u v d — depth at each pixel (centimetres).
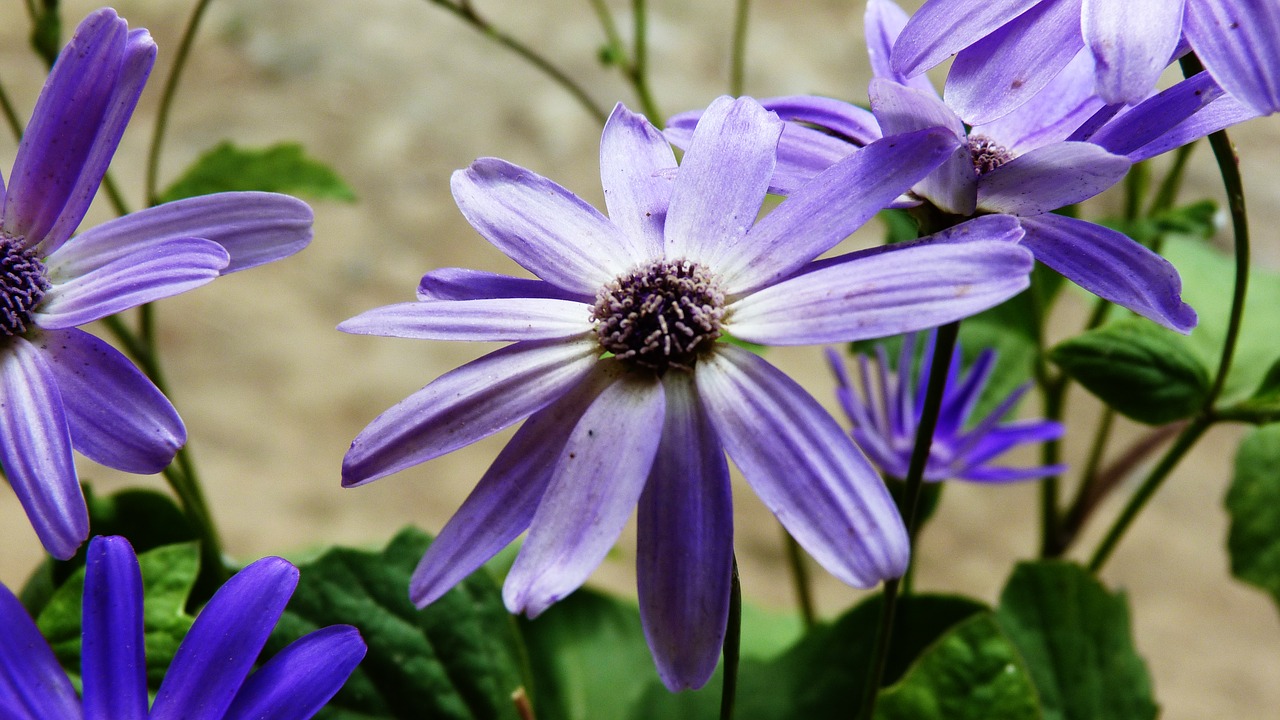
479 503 24
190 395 64
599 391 24
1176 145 25
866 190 24
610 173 26
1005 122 27
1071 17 24
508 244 25
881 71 26
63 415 25
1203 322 39
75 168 26
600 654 36
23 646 24
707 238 25
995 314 36
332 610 29
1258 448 34
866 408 32
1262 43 23
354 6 81
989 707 29
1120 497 63
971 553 60
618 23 77
